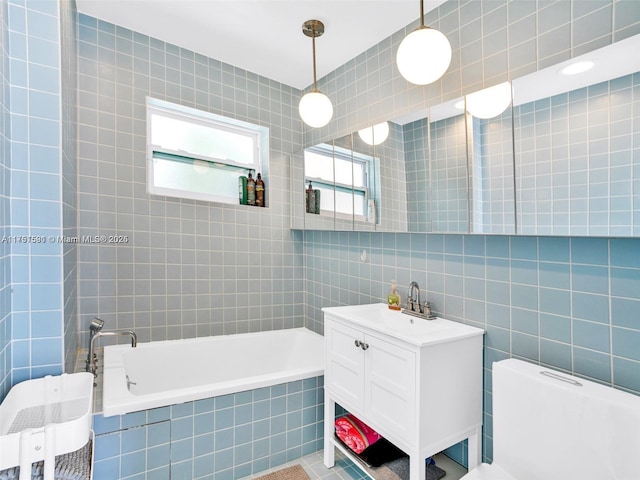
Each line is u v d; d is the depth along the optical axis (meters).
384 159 2.03
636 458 0.97
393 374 1.48
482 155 1.51
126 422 1.52
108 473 1.48
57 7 1.39
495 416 1.34
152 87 2.32
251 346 2.62
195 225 2.50
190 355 2.38
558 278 1.36
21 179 1.33
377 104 2.23
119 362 1.97
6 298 1.26
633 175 1.07
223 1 1.90
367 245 2.36
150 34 2.27
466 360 1.53
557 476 1.13
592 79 1.17
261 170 2.96
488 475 1.27
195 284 2.51
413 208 1.83
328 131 2.69
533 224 1.33
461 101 1.60
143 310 2.31
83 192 2.09
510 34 1.51
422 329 1.77
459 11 1.73
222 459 1.74
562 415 1.13
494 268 1.59
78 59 2.06
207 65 2.54
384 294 2.22
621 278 1.19
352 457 1.73
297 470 1.86
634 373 1.16
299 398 1.97
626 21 1.17
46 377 1.32
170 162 2.56
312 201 2.71
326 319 1.95
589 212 1.17
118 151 2.21
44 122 1.37
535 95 1.33
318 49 2.34
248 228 2.75
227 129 2.80
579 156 1.20
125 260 2.24
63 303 1.42
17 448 0.92
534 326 1.44
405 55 1.40
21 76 1.33
